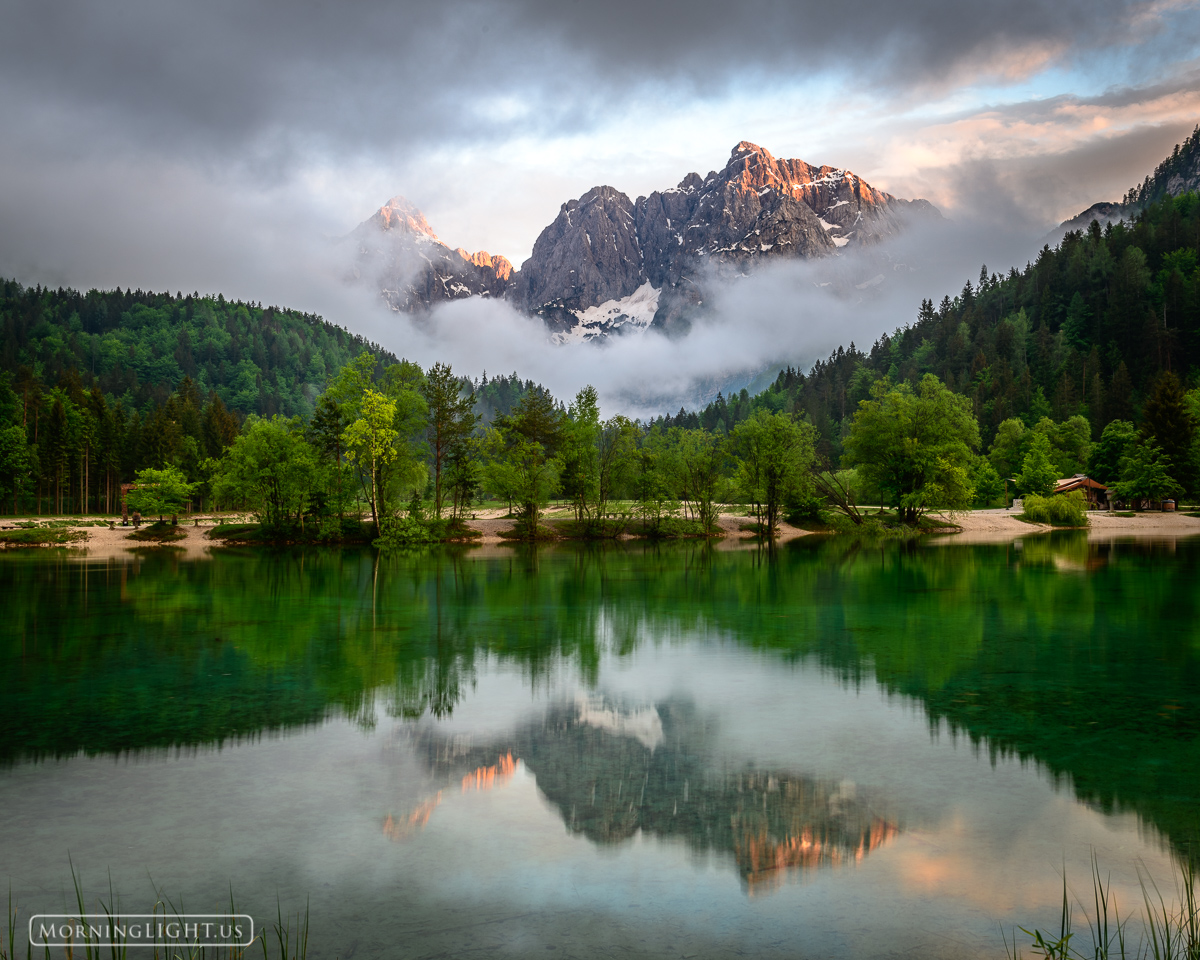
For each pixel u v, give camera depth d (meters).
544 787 12.25
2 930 8.16
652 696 17.75
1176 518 102.25
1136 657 21.73
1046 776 12.59
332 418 69.88
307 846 10.16
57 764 13.36
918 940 7.90
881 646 23.47
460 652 22.86
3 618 29.22
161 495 76.25
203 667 20.94
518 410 81.06
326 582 41.62
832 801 11.60
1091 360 162.88
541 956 7.62
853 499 97.88
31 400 133.38
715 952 7.69
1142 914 8.34
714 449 82.56
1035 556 55.59
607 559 57.25
